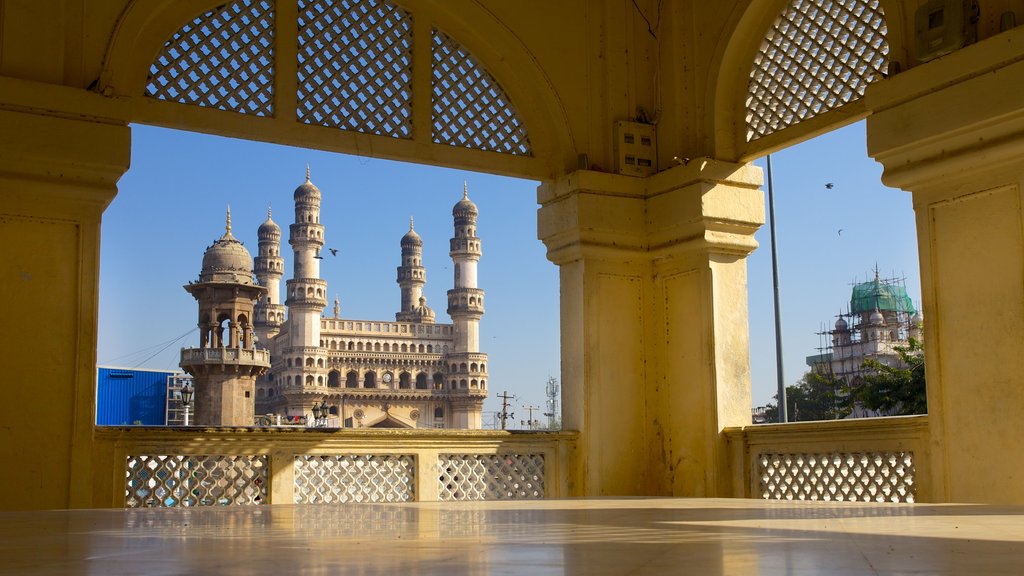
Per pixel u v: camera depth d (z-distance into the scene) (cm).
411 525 378
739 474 805
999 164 614
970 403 623
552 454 839
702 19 870
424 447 787
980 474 614
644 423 874
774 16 823
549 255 891
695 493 830
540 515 452
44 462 655
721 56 845
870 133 680
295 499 739
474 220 9869
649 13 910
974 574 187
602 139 885
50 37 682
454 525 375
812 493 749
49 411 661
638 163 888
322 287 9106
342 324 9269
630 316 880
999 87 604
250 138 762
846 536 293
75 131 677
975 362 622
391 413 9194
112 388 5869
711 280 834
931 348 648
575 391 856
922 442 662
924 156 653
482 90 863
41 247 671
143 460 697
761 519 397
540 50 861
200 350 6247
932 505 534
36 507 649
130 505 687
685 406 849
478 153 851
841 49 771
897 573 190
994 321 612
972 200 630
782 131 816
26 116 664
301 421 8012
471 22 834
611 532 323
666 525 362
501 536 307
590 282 862
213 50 752
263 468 736
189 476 711
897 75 663
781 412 2095
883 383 2548
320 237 9244
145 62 723
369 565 215
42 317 666
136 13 711
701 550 247
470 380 9425
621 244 875
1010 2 611
